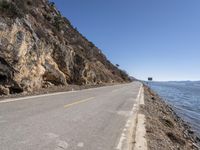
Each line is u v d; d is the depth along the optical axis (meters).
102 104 14.70
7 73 14.12
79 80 31.69
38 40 19.20
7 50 14.41
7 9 15.60
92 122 8.79
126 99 20.12
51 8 42.94
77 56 32.41
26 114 8.58
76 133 6.95
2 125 6.67
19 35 15.86
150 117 12.40
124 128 8.52
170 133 10.44
